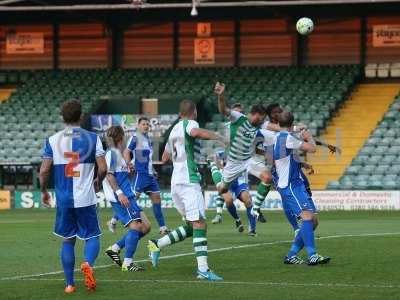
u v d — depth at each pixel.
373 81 98.62
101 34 105.81
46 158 27.88
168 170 83.88
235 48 102.50
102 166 28.03
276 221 62.06
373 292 26.94
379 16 98.38
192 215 30.59
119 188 32.44
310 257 33.66
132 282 29.69
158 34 104.62
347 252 38.25
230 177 47.38
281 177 34.41
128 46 105.25
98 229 28.20
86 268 27.39
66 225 27.81
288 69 99.62
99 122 87.06
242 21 102.44
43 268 34.03
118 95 98.81
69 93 100.62
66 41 106.62
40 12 104.81
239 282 29.47
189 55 103.94
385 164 84.19
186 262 35.25
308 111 92.50
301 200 34.12
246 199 48.38
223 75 100.38
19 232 52.75
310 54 100.25
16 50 107.56
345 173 83.94
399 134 87.25
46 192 28.36
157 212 48.75
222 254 37.81
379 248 39.97
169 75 102.00
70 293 27.28
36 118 96.69
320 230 51.84
